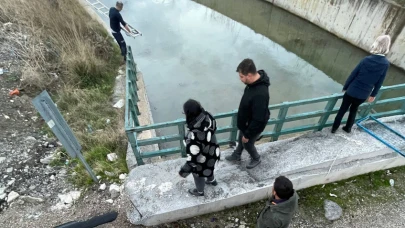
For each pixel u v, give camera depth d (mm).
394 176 4125
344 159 3881
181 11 14367
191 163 2699
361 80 3318
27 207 3533
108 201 3656
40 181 3859
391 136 4211
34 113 5090
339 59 12891
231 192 3479
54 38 6918
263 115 2705
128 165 4215
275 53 12016
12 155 4109
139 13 13367
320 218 3604
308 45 13430
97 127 5129
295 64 11477
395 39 10875
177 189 3514
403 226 3537
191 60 10281
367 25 11812
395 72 11273
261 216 2670
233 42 12172
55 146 4461
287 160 3832
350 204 3764
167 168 3771
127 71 5691
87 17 9273
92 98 5922
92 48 7301
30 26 7090
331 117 8023
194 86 8938
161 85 8867
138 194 3467
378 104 4355
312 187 3953
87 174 3971
